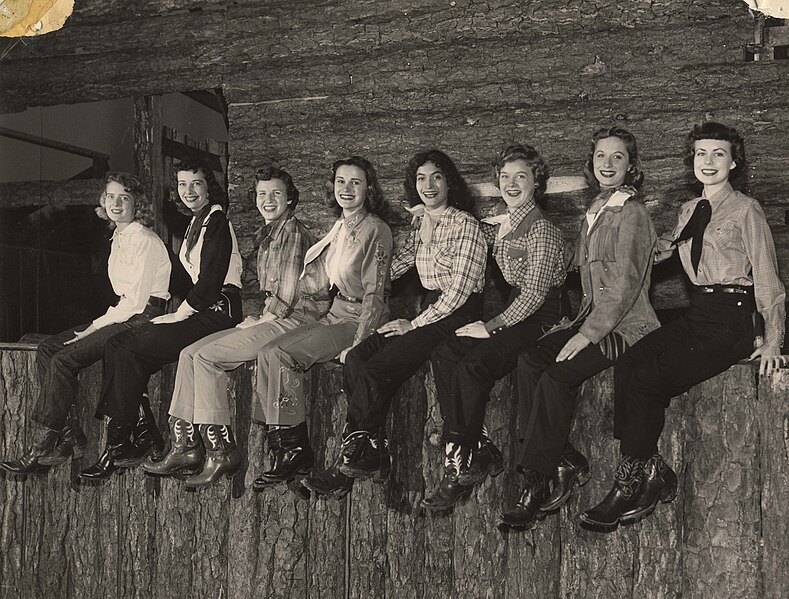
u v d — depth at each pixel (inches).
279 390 152.3
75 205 190.1
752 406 138.6
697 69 160.9
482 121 171.3
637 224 141.3
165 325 165.6
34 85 194.9
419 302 168.2
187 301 167.9
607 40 165.3
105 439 175.2
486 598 152.7
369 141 177.2
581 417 147.6
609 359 139.9
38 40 194.9
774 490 137.3
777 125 156.9
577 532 148.9
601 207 144.8
